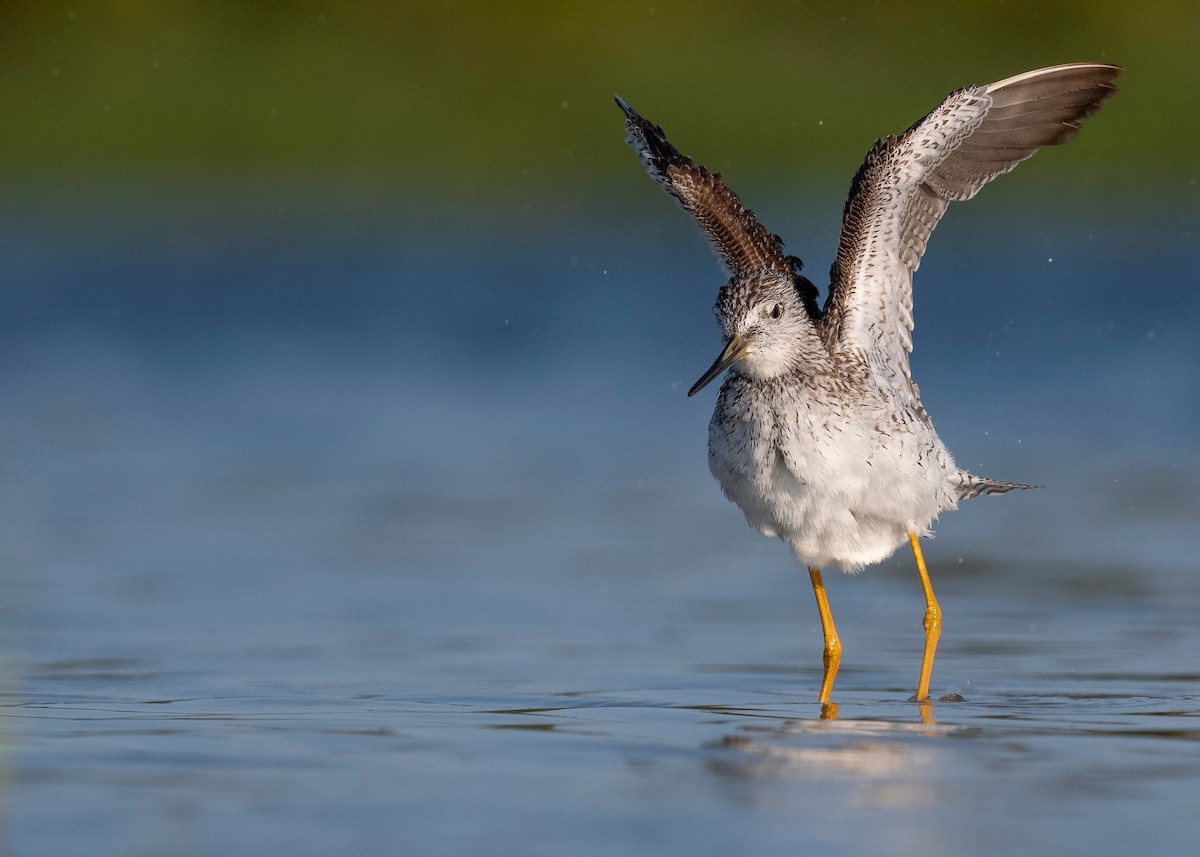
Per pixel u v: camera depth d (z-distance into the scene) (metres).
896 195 11.54
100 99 42.91
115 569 14.09
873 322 11.57
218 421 21.45
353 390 23.53
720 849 6.87
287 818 7.28
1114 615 12.39
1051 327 26.12
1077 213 35.12
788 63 42.28
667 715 9.52
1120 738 8.85
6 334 27.25
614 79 42.53
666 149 12.60
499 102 42.59
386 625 12.25
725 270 12.23
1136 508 16.31
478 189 39.69
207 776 7.97
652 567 14.39
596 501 17.16
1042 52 42.25
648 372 24.45
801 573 14.24
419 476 18.34
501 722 9.28
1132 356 24.34
